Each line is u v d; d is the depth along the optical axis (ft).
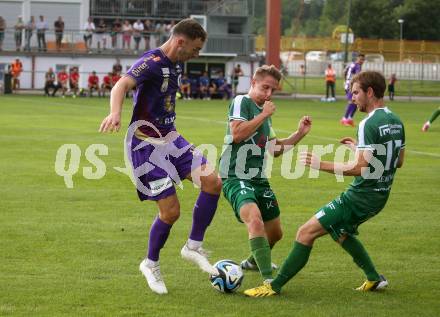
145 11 371.97
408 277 56.24
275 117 210.79
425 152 130.93
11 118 187.42
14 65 324.19
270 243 56.80
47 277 53.98
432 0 634.84
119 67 319.68
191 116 206.80
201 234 53.11
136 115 52.01
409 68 473.26
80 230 68.49
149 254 51.65
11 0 367.45
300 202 84.43
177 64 52.06
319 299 50.65
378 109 50.55
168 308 47.98
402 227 72.38
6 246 62.34
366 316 47.29
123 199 83.66
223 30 358.64
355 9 626.23
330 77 314.55
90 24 345.31
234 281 51.47
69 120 184.03
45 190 88.33
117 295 50.34
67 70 344.49
